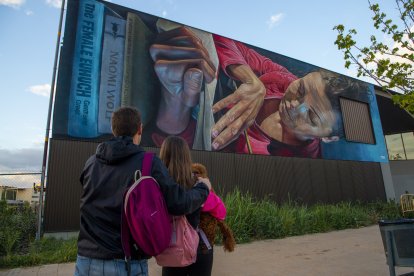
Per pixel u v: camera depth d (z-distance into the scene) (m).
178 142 2.68
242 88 13.98
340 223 10.90
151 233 1.64
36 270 5.58
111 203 1.75
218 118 12.85
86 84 10.12
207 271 2.65
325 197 15.48
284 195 13.92
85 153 9.55
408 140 25.28
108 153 1.85
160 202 1.73
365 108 19.89
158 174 1.83
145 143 10.82
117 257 1.69
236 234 8.18
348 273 5.21
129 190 1.70
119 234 1.72
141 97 11.12
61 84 9.71
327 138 16.83
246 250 7.15
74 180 9.16
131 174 1.80
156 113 11.31
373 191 17.92
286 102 15.54
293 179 14.54
